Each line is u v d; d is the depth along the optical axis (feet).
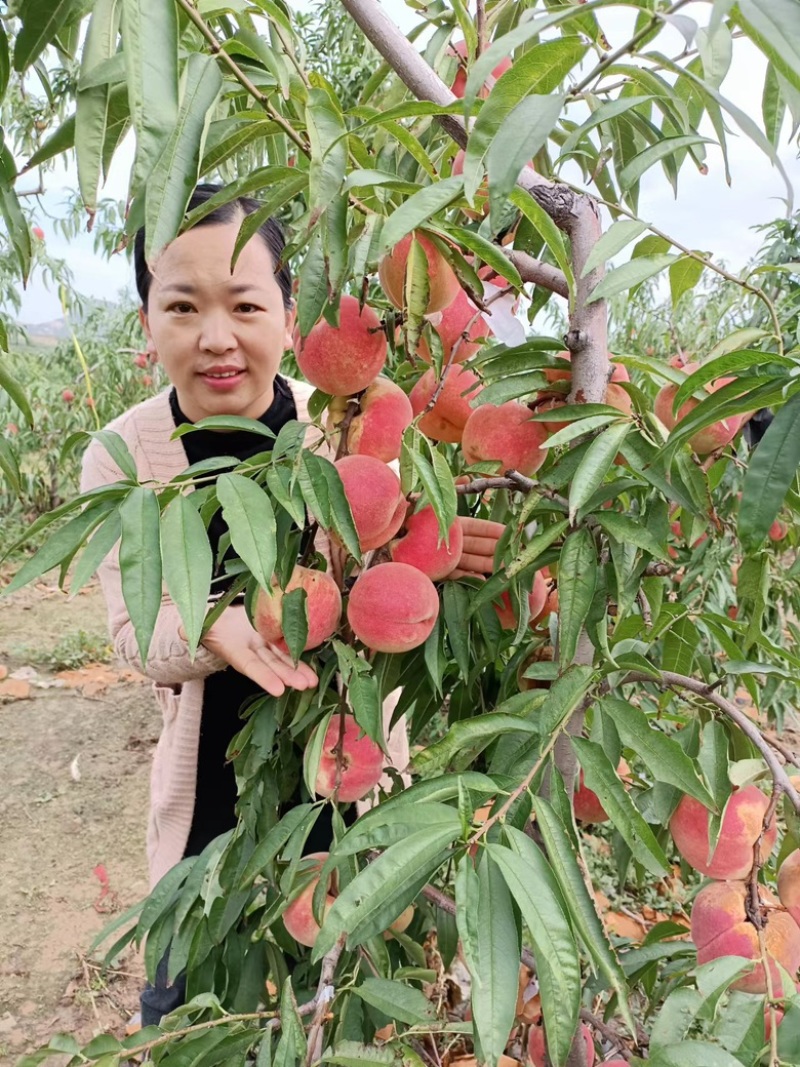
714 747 3.15
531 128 1.83
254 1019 3.42
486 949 1.98
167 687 6.07
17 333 21.70
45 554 2.45
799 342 2.98
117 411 24.26
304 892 3.99
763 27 1.51
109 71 2.09
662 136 3.50
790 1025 2.23
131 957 9.34
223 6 2.32
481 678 4.51
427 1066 4.34
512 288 3.19
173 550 2.35
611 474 3.27
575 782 3.53
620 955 4.10
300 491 2.84
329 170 2.39
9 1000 8.72
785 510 4.12
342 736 3.68
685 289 3.37
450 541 3.70
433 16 4.17
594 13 2.72
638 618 3.51
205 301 4.59
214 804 6.05
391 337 3.38
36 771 12.88
